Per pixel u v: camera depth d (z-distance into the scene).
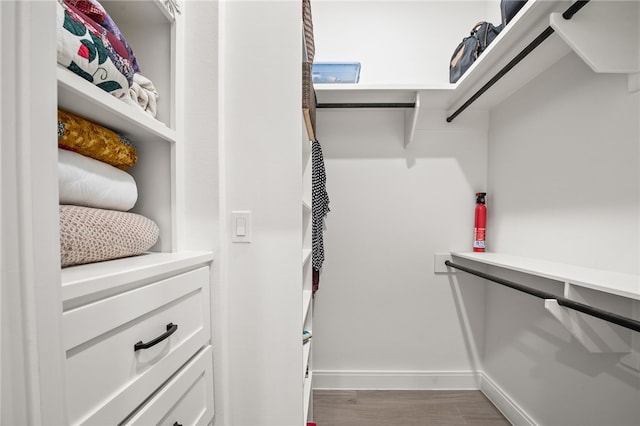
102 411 0.46
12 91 0.28
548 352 1.26
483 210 1.71
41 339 0.31
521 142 1.47
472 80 1.40
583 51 0.89
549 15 0.93
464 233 1.81
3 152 0.28
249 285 0.91
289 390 0.91
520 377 1.45
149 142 0.82
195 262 0.74
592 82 1.06
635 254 0.91
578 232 1.12
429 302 1.82
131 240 0.65
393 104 1.64
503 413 1.57
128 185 0.69
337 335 1.83
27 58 0.29
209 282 0.85
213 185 0.86
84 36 0.47
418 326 1.83
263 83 0.91
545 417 1.28
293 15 0.90
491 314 1.72
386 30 1.79
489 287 1.75
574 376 1.12
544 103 1.30
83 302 0.43
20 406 0.29
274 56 0.90
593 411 1.04
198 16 0.86
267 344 0.91
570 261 1.16
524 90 1.44
